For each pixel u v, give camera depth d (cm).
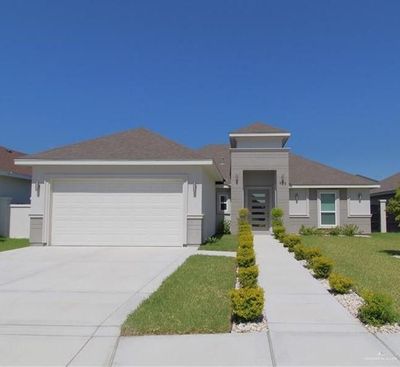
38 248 1581
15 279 960
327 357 493
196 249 1546
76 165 1655
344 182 2480
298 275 1012
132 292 826
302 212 2503
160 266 1151
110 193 1662
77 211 1662
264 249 1562
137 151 1689
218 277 955
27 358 498
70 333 583
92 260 1267
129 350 521
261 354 504
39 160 1648
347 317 650
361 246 1719
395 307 698
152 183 1658
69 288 863
